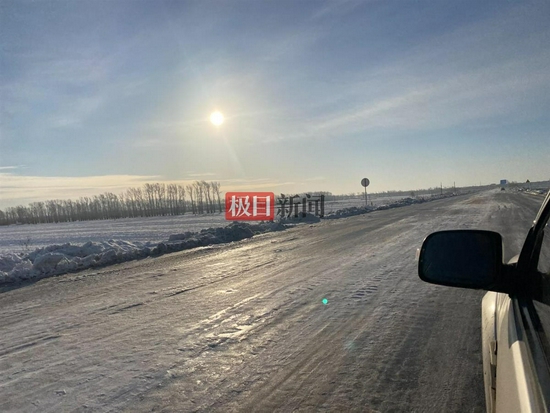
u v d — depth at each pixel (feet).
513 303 6.55
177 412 10.75
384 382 11.97
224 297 21.99
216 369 13.17
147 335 16.40
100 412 10.84
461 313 18.16
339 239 46.16
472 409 10.39
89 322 18.28
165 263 33.76
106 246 41.55
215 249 41.96
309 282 24.98
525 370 4.58
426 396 11.11
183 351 14.67
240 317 18.40
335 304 20.12
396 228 54.80
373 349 14.39
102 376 12.91
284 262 32.53
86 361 14.08
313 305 20.06
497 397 5.47
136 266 32.55
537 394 4.01
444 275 7.12
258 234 57.67
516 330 5.68
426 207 106.42
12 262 33.01
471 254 7.02
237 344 15.23
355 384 11.91
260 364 13.44
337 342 15.15
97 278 28.09
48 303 21.91
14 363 14.15
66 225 277.23
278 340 15.52
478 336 15.31
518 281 6.77
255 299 21.42
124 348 15.12
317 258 33.76
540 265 5.98
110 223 256.73
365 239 44.83
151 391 11.87
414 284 23.62
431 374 12.37
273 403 11.02
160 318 18.56
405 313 18.38
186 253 39.32
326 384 11.97
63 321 18.56
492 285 6.82
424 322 17.08
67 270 31.19
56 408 11.12
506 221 54.44
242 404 11.03
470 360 13.25
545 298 5.38
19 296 23.77
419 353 13.93
